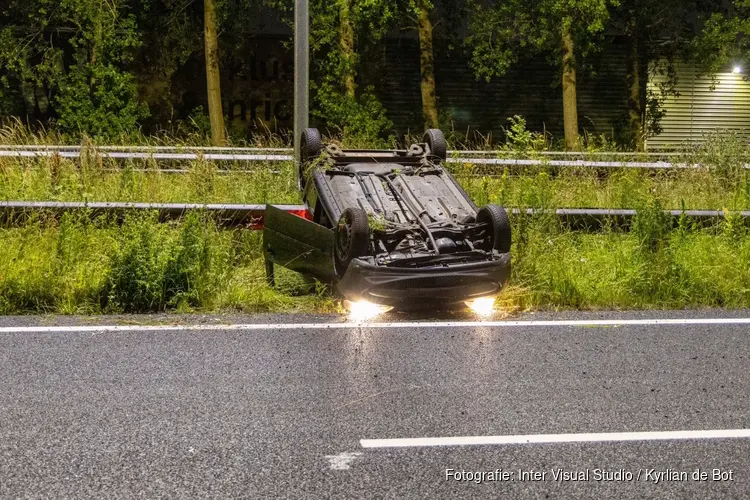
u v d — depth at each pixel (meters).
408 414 5.41
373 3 26.50
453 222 8.13
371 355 6.62
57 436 4.98
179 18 31.39
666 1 30.41
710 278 8.99
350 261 7.55
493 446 4.95
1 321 7.45
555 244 9.66
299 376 6.10
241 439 4.98
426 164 9.31
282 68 32.59
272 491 4.35
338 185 8.77
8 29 28.53
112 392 5.71
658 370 6.37
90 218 9.84
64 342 6.83
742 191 12.84
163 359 6.44
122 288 8.06
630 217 10.57
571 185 13.23
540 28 28.06
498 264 7.68
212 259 8.68
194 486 4.39
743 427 5.29
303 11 12.19
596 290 8.62
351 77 28.53
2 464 4.61
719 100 34.47
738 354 6.81
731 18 29.77
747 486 4.52
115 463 4.64
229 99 32.44
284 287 8.79
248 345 6.84
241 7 30.19
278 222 8.70
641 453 4.90
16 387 5.78
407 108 32.75
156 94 31.66
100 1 27.78
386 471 4.60
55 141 16.16
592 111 33.69
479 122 33.41
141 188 12.27
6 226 9.69
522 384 6.00
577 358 6.63
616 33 32.34
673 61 32.47
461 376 6.15
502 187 11.37
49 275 8.21
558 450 4.91
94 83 28.73
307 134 9.42
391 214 8.25
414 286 7.49
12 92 30.81
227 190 12.57
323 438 5.02
